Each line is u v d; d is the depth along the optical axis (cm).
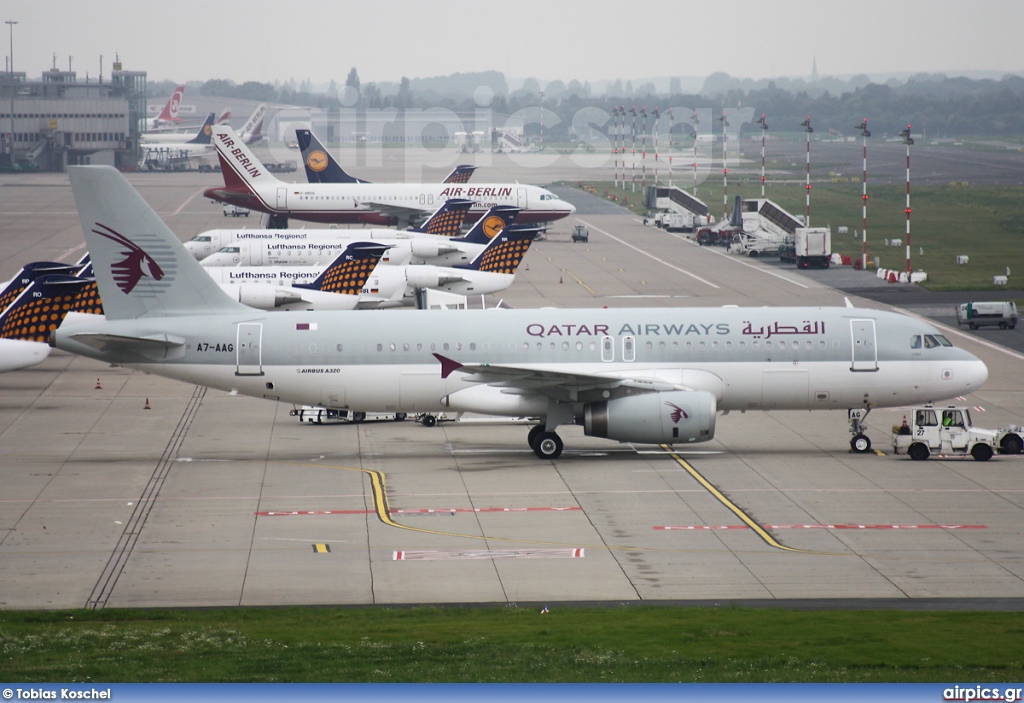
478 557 16025
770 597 14238
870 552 16112
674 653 11681
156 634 12444
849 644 12006
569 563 15725
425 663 11362
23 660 11444
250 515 18262
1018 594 14262
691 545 16512
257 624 13000
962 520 17662
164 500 19188
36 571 15475
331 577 15200
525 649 11825
